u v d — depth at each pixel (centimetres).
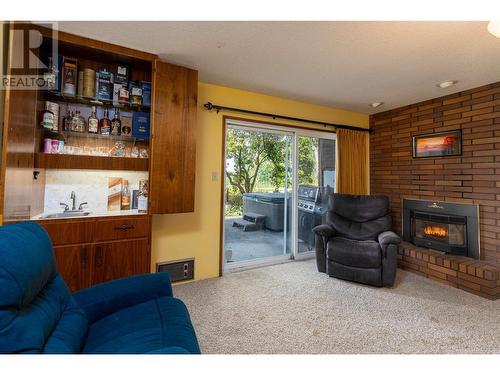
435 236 340
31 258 104
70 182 231
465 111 312
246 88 314
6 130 143
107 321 135
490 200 289
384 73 265
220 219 312
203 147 301
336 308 231
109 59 230
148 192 234
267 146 357
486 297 256
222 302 241
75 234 200
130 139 249
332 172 409
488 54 223
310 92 326
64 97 221
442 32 189
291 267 340
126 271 220
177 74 243
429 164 348
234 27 187
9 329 87
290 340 184
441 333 194
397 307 235
